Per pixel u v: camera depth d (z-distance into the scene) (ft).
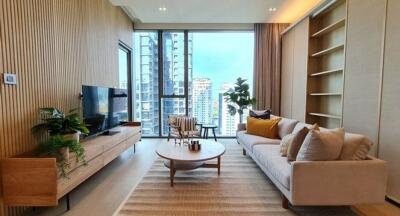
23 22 7.63
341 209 7.90
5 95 6.93
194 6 15.21
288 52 18.10
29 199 6.82
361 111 10.03
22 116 7.59
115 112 14.11
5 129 6.94
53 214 7.47
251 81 20.06
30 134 7.95
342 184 6.88
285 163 8.35
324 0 12.63
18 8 7.42
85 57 11.73
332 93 12.69
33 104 8.09
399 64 8.11
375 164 6.91
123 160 13.44
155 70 20.01
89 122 10.78
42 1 8.55
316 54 14.47
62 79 9.80
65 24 10.03
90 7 12.25
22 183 6.80
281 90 19.49
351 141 7.27
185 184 9.87
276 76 19.47
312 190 6.84
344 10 12.50
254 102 18.61
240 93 18.57
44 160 6.78
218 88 20.16
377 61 9.11
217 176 10.81
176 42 19.90
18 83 7.41
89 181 10.23
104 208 7.86
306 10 16.03
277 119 13.46
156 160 13.43
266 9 15.93
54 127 8.13
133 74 19.61
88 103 10.77
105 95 12.60
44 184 6.82
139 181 10.23
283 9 15.94
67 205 7.75
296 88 16.69
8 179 6.79
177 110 20.34
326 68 14.40
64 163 7.26
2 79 6.81
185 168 10.15
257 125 13.57
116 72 15.93
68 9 10.26
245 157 13.94
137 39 19.99
